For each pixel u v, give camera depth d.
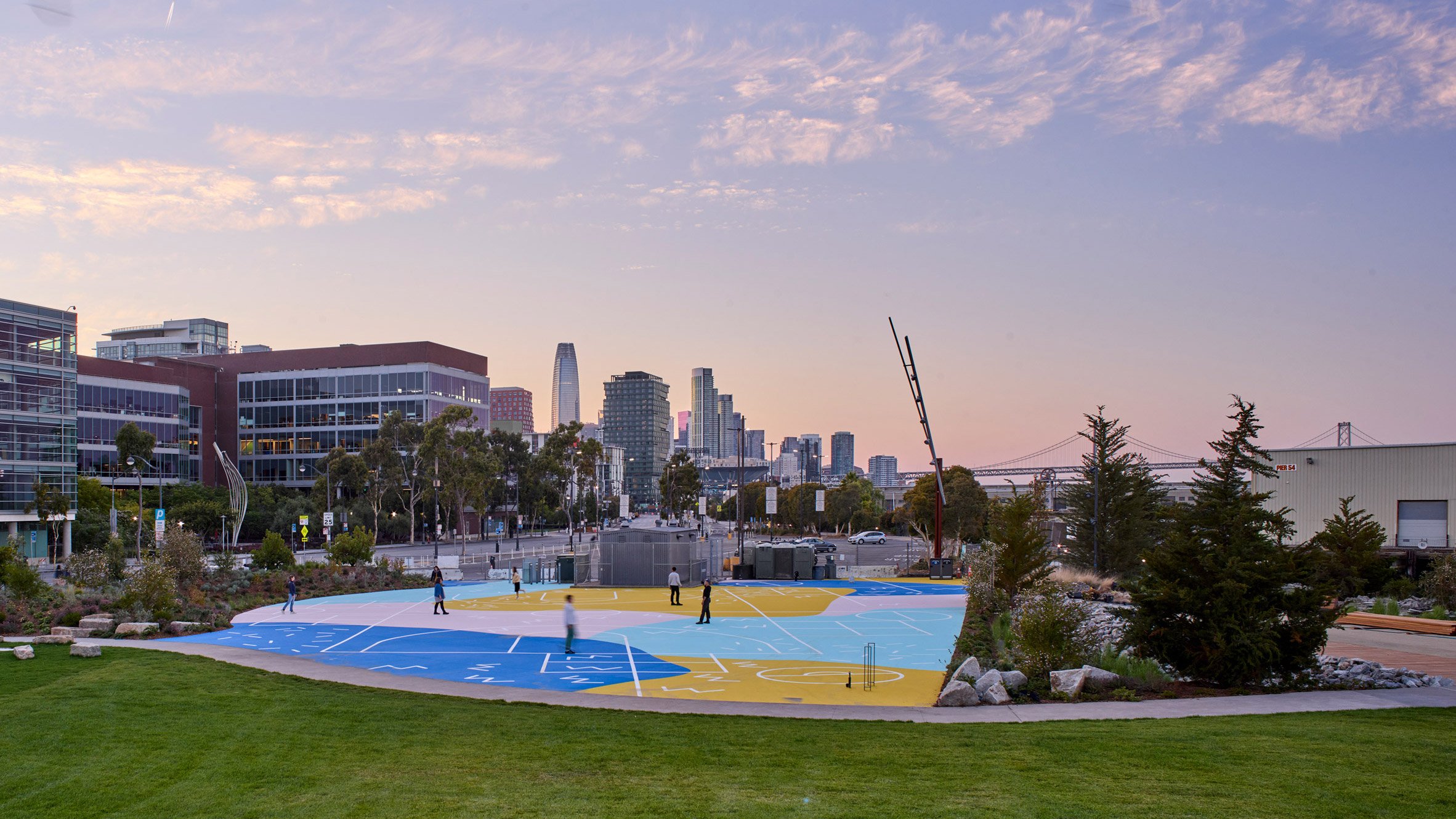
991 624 36.59
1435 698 19.42
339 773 13.11
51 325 85.19
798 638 35.28
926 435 69.62
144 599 35.00
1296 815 11.10
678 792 12.27
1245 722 16.88
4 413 80.50
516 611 45.25
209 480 141.50
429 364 140.12
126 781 12.47
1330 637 31.53
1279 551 22.09
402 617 42.03
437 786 12.50
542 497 158.88
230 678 21.47
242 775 12.89
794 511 160.00
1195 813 11.21
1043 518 58.66
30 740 14.62
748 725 17.19
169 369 127.56
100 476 114.25
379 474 117.44
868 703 22.45
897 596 54.47
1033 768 13.54
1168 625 22.59
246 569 58.53
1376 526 45.44
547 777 13.05
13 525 80.94
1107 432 58.69
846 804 11.66
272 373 145.00
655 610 46.28
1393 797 11.81
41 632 31.23
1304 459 63.25
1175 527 23.55
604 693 23.81
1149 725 16.77
